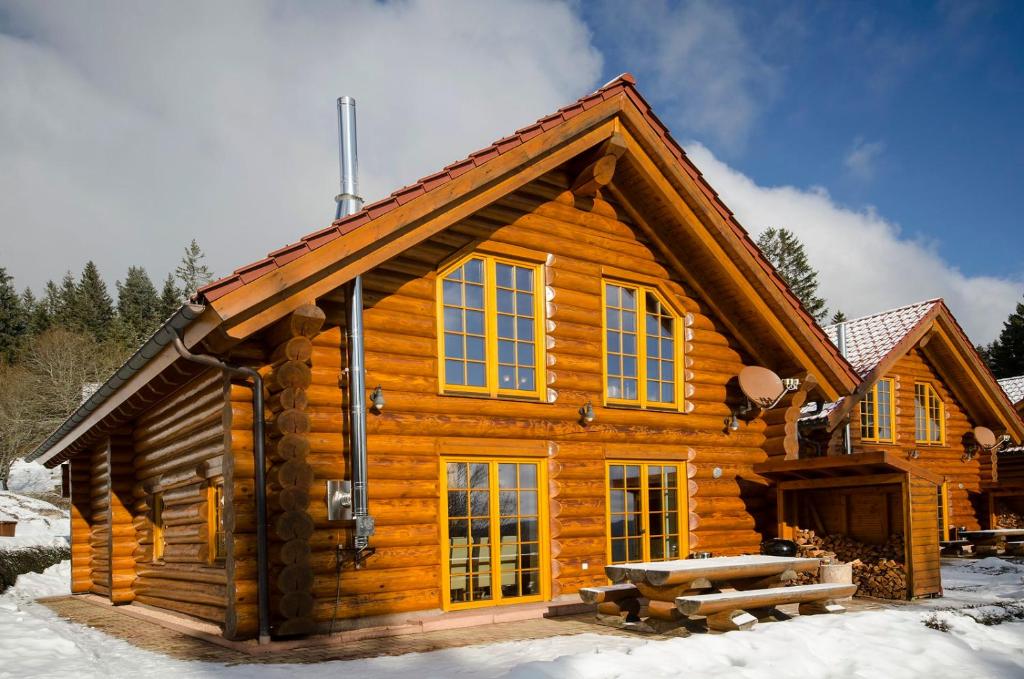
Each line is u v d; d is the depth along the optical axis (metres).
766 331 11.75
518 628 8.17
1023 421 20.16
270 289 7.12
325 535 7.81
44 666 6.33
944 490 18.86
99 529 13.56
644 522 10.52
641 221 11.07
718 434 11.52
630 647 6.97
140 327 58.28
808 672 6.47
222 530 8.34
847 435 15.81
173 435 10.06
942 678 6.61
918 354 19.02
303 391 7.59
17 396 37.16
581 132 9.62
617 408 10.41
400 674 5.96
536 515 9.54
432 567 8.48
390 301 8.63
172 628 8.95
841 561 11.09
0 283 56.66
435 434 8.73
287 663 6.46
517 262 9.81
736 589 8.91
